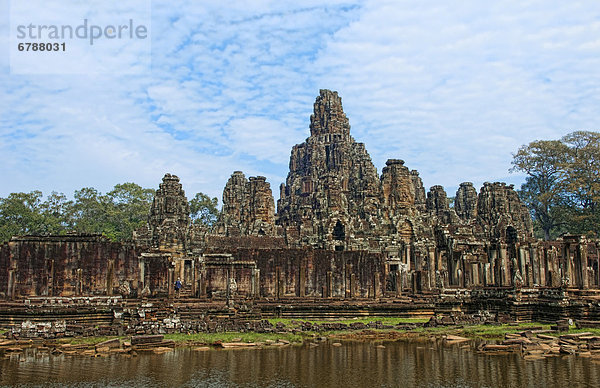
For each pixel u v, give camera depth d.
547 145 122.69
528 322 55.62
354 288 64.19
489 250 75.31
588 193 114.06
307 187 122.44
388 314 59.78
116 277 57.16
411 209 88.25
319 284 64.12
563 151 121.75
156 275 58.59
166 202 74.25
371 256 65.75
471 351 42.22
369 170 96.56
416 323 55.28
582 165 117.12
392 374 34.09
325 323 52.31
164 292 58.44
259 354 40.31
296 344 44.88
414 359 38.91
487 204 107.44
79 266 56.09
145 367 35.28
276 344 44.25
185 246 71.81
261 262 63.62
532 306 56.59
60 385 30.56
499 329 50.91
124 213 121.38
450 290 64.12
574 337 44.47
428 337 48.66
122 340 42.56
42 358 37.94
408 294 68.38
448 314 60.06
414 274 69.25
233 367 35.66
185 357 38.81
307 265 64.31
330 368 35.72
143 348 41.34
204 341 43.94
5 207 104.19
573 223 117.88
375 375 33.81
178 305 52.41
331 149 127.31
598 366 36.50
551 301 54.72
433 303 61.62
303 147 138.00
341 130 134.88
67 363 36.31
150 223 74.69
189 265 71.38
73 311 48.00
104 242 57.22
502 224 88.62
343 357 39.50
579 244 58.25
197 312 51.75
